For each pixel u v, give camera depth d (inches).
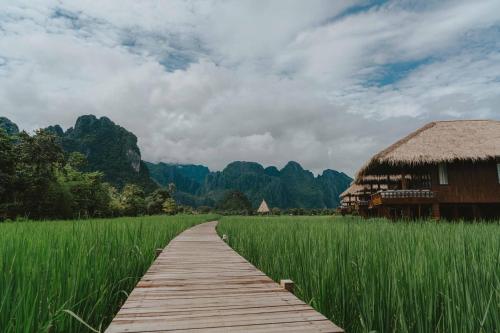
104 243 151.6
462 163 587.8
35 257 106.7
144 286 134.3
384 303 96.0
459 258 104.0
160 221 518.9
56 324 88.3
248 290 127.1
